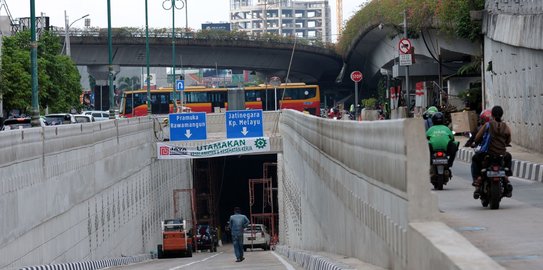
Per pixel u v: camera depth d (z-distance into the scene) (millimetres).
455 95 56781
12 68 58406
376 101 80125
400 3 61781
